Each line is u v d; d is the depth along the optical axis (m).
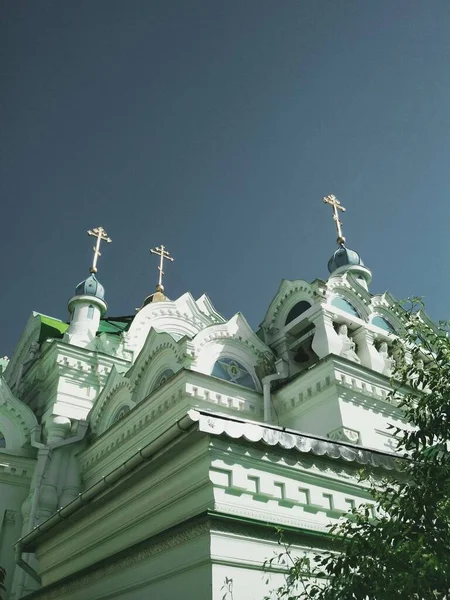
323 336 16.94
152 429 16.67
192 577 6.55
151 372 18.28
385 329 18.95
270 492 7.29
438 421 6.23
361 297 18.80
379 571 5.17
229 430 7.10
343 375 15.35
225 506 6.82
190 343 16.75
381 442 14.89
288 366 18.09
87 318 26.28
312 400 15.60
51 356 22.94
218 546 6.46
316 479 7.92
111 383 20.12
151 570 7.36
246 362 18.05
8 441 20.48
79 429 20.44
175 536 7.03
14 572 17.47
